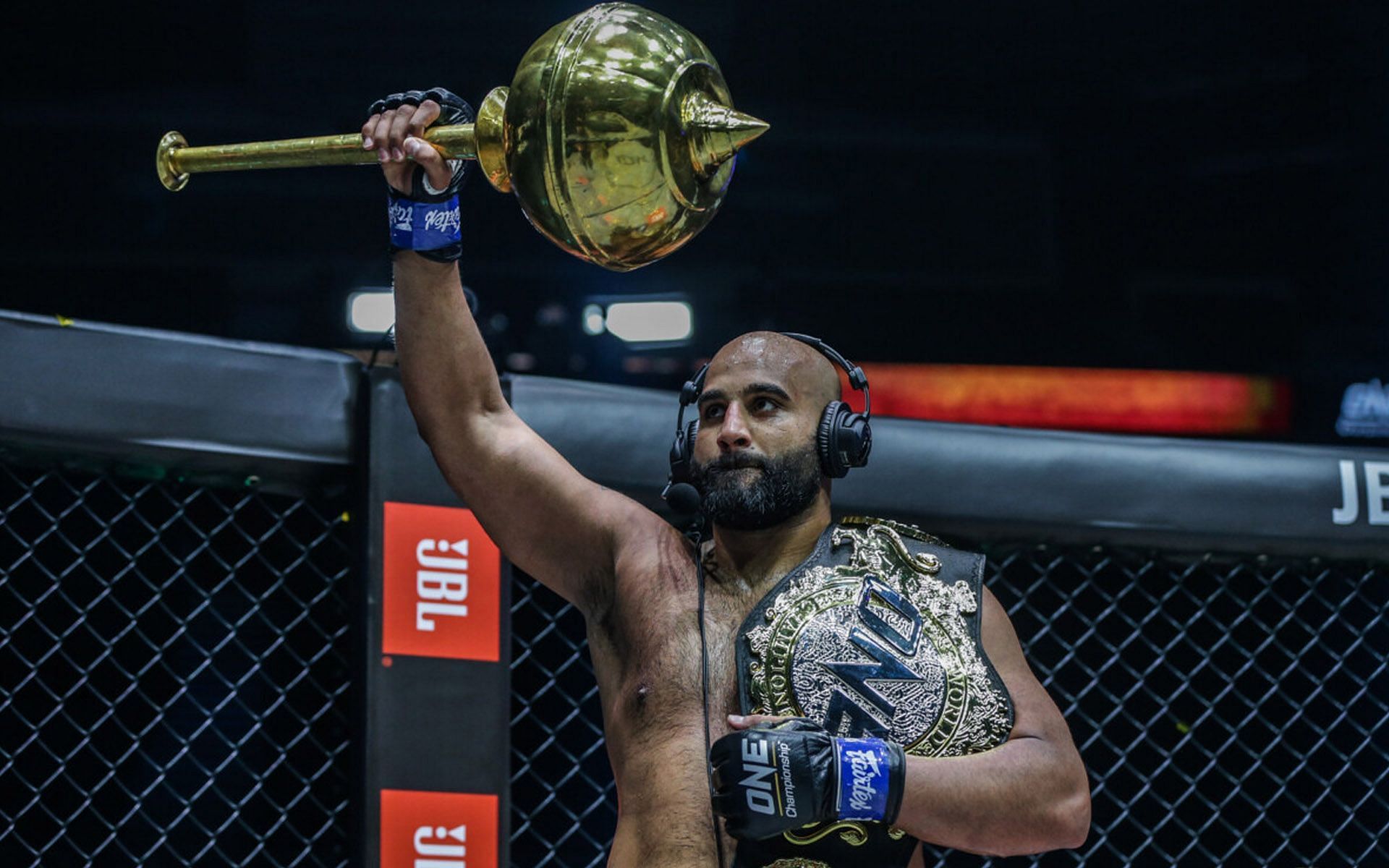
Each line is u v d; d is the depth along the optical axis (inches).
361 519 140.3
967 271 402.6
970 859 191.8
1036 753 95.2
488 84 378.6
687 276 385.1
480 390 107.5
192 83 370.6
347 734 162.1
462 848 138.7
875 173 401.4
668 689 99.2
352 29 370.6
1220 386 386.3
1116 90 411.8
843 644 96.1
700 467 105.4
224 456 135.5
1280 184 411.8
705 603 102.7
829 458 105.0
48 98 365.1
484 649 142.2
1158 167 413.7
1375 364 396.2
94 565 218.2
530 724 237.9
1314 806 175.5
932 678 95.8
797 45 400.5
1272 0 397.1
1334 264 407.8
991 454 154.1
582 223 90.3
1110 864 234.5
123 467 135.2
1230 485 159.8
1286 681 242.1
